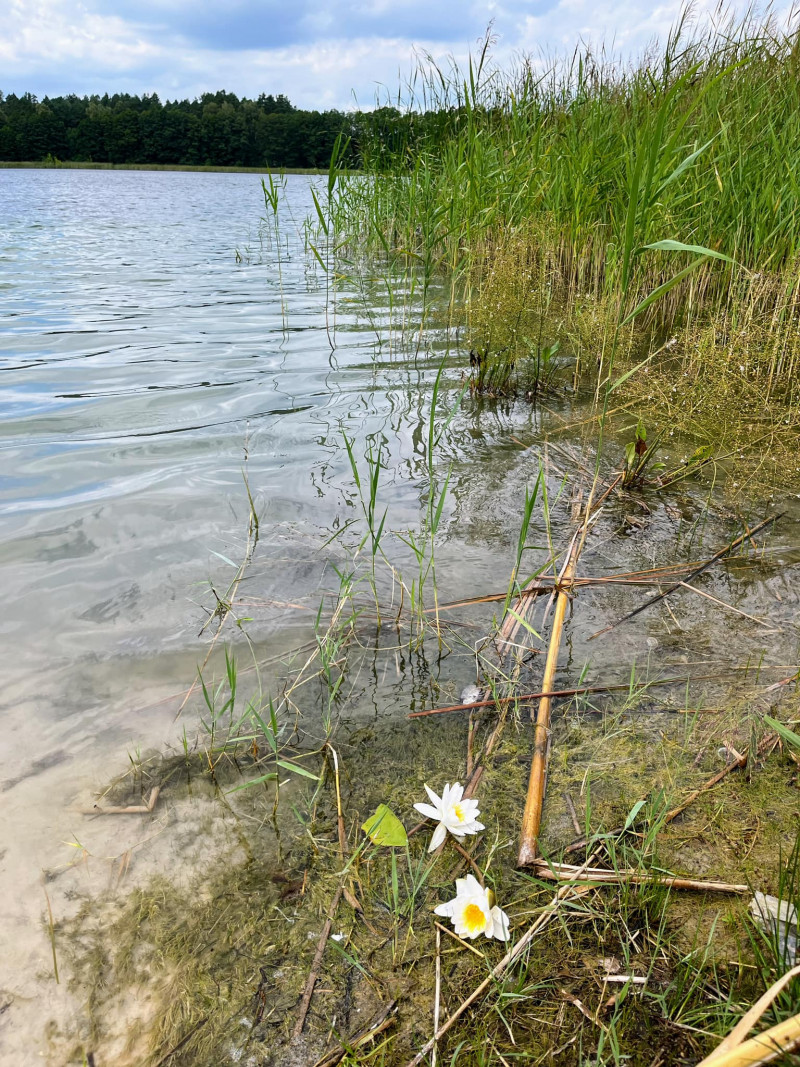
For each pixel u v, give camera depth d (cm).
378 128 799
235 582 243
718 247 461
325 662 207
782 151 436
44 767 171
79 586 241
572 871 142
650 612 232
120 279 806
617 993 121
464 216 562
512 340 443
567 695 195
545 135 574
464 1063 112
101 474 319
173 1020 120
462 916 130
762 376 359
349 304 674
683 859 146
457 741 182
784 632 220
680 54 471
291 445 354
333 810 162
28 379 443
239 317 626
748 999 117
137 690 198
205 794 165
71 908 139
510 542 274
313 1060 114
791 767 170
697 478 330
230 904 140
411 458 344
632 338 439
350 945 132
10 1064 113
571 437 373
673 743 179
